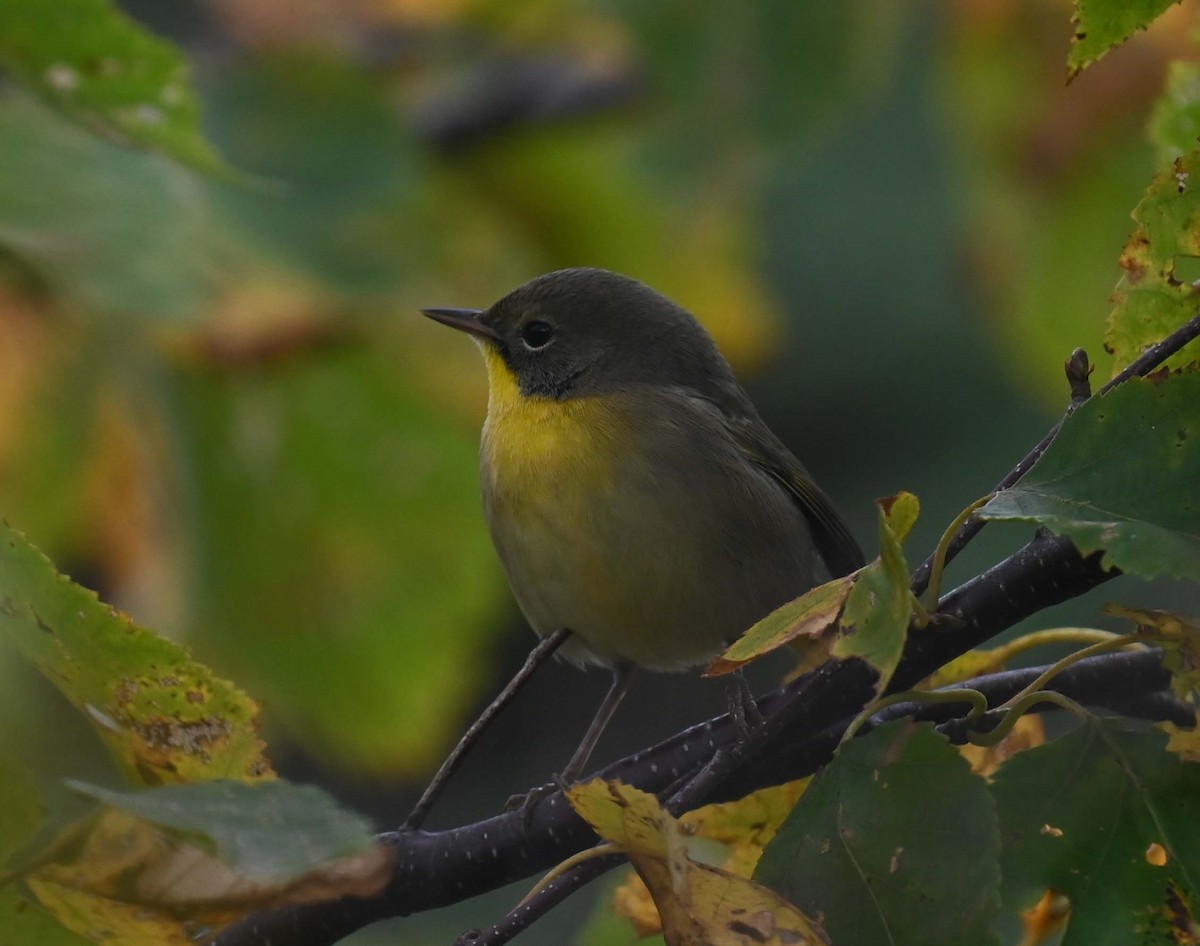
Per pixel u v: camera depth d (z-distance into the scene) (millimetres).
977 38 9750
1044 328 9938
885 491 15852
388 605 10078
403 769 10406
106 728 5738
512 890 13891
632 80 9562
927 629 5727
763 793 6660
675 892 5043
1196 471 5043
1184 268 5953
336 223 9102
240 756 5777
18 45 6184
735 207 11141
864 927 5105
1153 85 9539
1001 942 4938
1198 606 14594
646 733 16797
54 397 9250
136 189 8109
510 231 11055
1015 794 5414
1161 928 5223
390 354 9812
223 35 9805
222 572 9953
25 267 8562
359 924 6500
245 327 8891
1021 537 15023
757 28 8914
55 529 9531
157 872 4777
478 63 10773
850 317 15992
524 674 6703
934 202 15398
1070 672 6523
